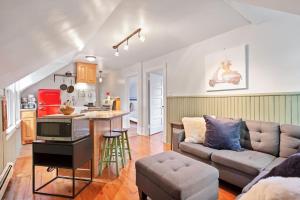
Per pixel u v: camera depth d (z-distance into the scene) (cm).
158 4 227
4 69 166
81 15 149
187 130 297
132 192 221
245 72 291
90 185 238
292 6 156
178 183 152
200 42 369
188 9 240
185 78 407
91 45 383
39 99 494
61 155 218
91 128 261
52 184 240
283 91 249
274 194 62
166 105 461
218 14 253
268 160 203
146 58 511
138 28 300
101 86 768
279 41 252
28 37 124
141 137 521
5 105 255
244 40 293
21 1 78
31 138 458
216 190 175
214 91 341
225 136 247
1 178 219
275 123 234
